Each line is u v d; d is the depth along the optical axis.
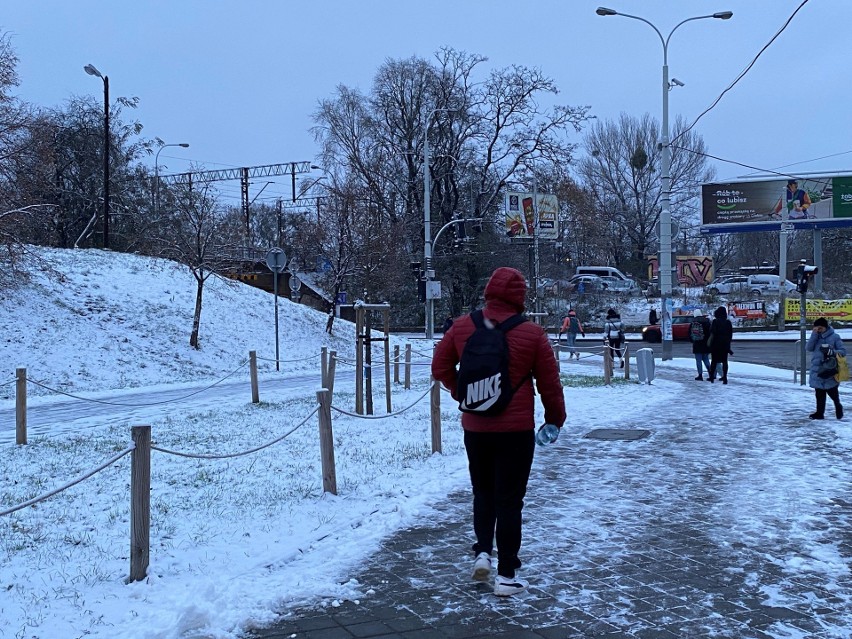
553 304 51.50
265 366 24.47
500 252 52.44
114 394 17.72
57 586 5.25
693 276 63.88
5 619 4.66
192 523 6.72
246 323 27.50
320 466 9.12
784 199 37.84
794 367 20.12
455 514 7.12
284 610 4.91
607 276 63.78
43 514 7.06
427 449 10.09
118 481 8.45
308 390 18.45
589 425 12.45
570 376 21.61
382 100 49.75
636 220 74.50
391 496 7.75
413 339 35.97
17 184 21.12
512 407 4.94
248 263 36.81
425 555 5.96
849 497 7.55
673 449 10.24
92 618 4.68
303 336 28.83
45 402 16.16
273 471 8.84
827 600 4.95
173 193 28.28
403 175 51.03
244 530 6.55
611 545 6.14
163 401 15.98
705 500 7.54
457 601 5.01
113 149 44.28
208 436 11.16
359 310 13.43
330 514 7.09
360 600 5.06
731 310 46.72
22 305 22.03
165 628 4.45
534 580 5.37
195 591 4.99
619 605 4.90
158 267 28.98
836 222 49.41
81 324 22.27
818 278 50.94
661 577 5.40
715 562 5.71
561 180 50.97
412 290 53.28
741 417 13.11
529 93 48.00
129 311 24.36
